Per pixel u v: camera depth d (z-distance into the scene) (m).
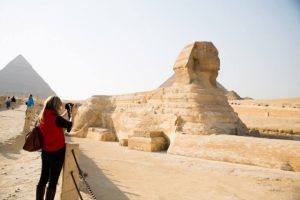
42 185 4.47
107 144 19.61
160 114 18.12
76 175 4.94
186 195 7.88
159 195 7.78
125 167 11.48
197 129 14.96
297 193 7.99
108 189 7.98
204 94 16.73
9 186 6.60
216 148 12.92
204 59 18.05
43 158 4.42
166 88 19.25
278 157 10.73
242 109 36.56
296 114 30.61
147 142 16.02
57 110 4.50
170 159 13.18
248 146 11.86
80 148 16.89
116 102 25.52
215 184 9.04
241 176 9.97
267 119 28.72
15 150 11.43
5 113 31.66
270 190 8.34
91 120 25.42
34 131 4.43
